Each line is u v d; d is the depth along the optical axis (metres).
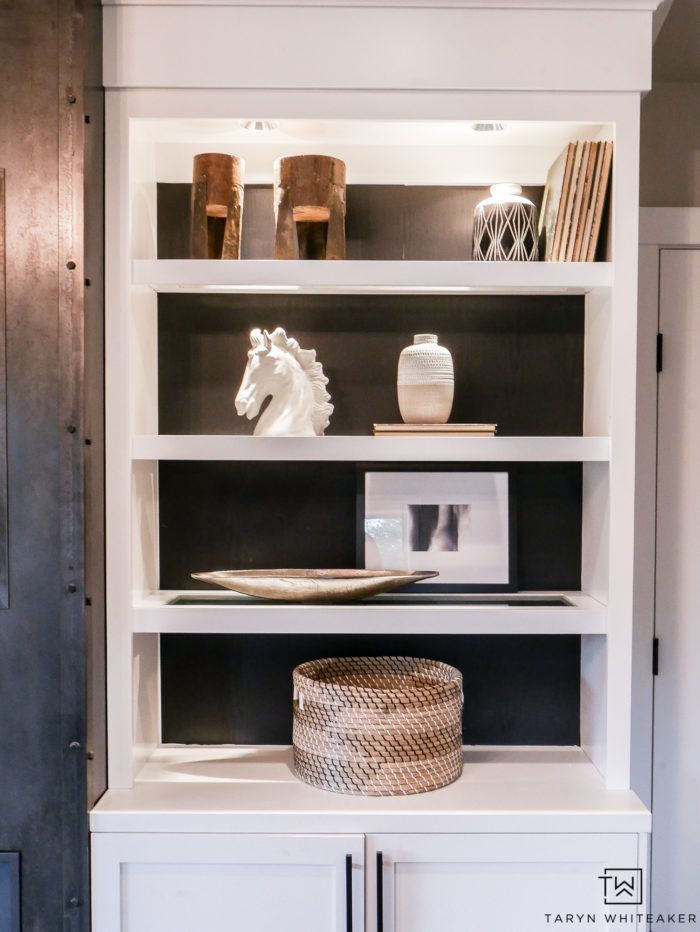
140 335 1.75
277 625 1.64
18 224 1.49
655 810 2.19
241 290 1.89
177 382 1.96
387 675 1.90
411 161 1.90
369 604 1.73
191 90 1.62
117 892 1.53
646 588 2.17
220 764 1.80
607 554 1.69
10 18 1.48
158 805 1.57
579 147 1.66
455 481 1.91
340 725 1.63
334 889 1.55
